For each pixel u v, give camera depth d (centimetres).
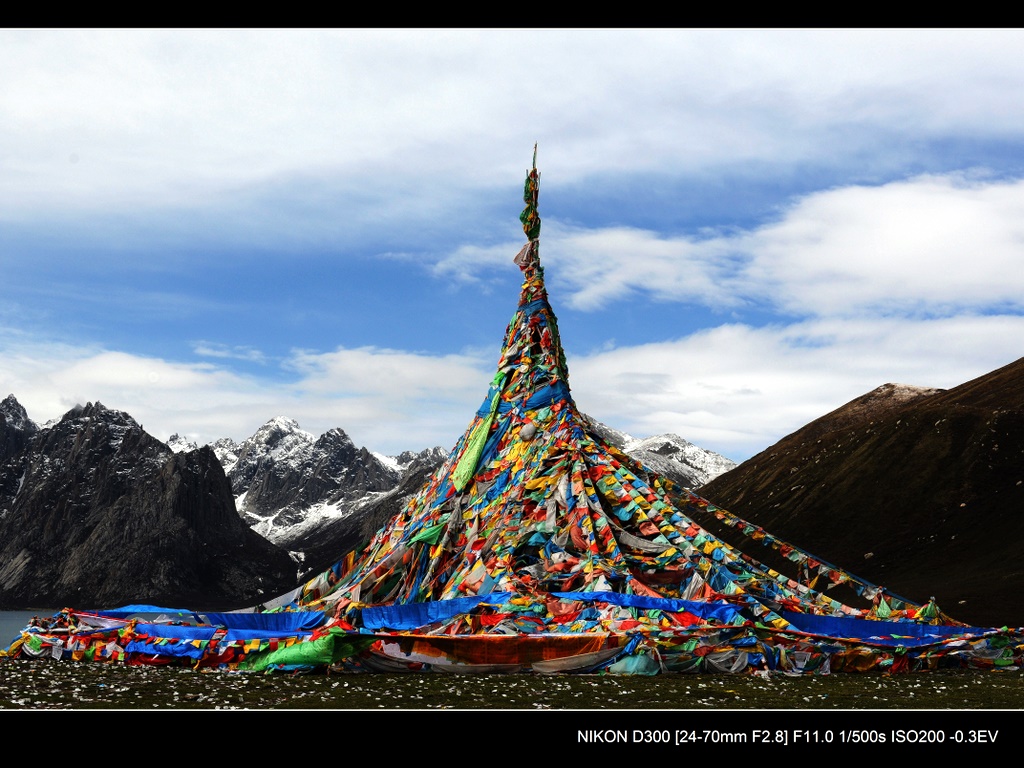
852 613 3888
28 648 3350
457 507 4231
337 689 2488
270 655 2933
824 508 13675
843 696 2455
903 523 12306
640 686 2597
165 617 3762
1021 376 15662
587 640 2953
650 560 3625
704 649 2961
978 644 3294
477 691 2461
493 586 3541
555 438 4191
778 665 2994
